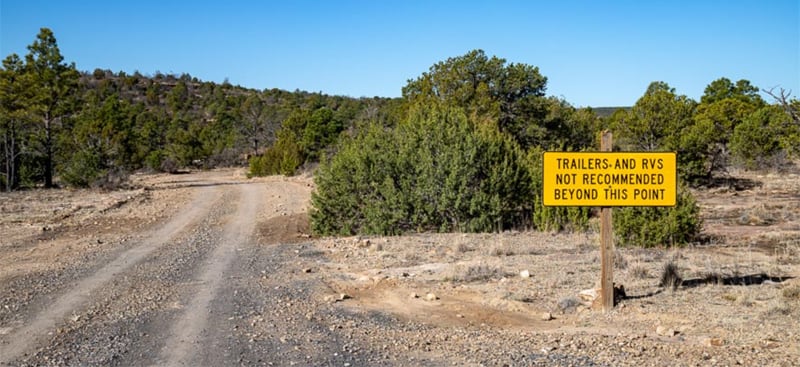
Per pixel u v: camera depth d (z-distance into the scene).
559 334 6.97
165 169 65.56
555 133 34.47
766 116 34.22
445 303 8.68
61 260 13.16
